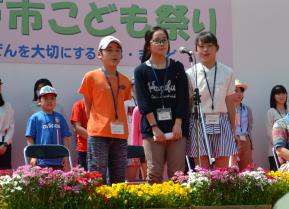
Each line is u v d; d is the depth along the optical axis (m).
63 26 8.95
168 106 5.64
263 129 9.58
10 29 8.80
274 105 9.33
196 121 5.84
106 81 6.02
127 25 9.17
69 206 5.03
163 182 5.62
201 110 5.91
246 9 9.69
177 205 5.29
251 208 5.41
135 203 5.18
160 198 5.25
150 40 5.75
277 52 9.75
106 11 9.10
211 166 5.61
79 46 8.98
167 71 5.70
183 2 9.42
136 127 7.62
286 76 9.76
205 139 5.69
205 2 9.51
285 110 9.30
